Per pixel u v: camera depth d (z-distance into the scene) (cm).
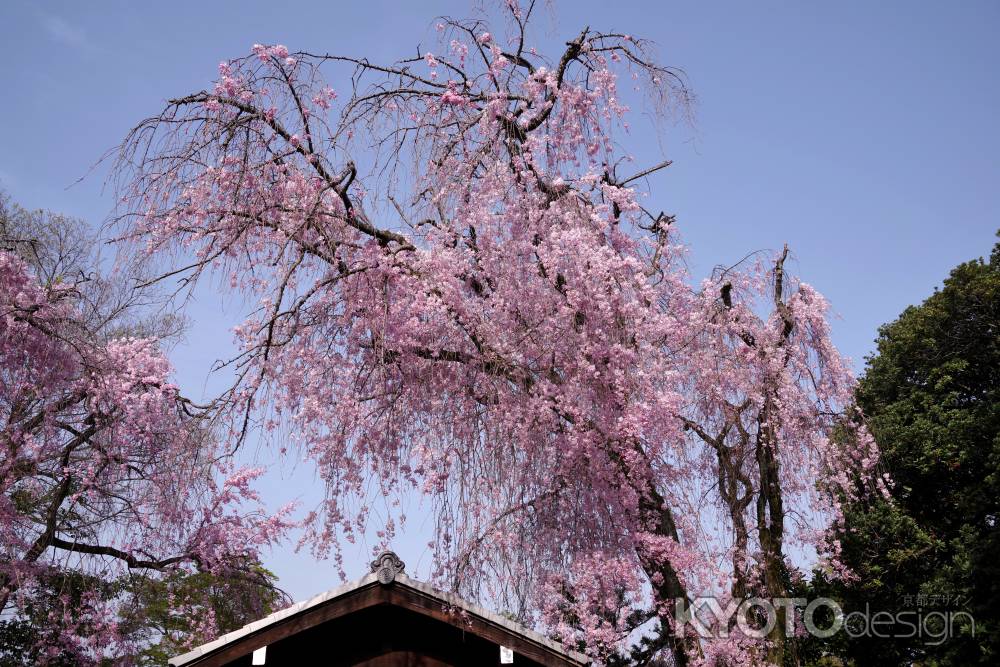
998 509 1997
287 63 900
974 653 1870
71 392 1360
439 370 991
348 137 921
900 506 2189
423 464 956
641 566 1072
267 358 927
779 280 1276
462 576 925
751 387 1188
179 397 1324
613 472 1023
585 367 985
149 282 914
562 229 1020
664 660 1179
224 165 900
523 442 966
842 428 1335
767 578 1228
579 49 1077
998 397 2211
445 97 955
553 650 775
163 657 1772
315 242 947
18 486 1407
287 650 787
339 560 968
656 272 1157
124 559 1414
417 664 793
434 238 975
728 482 1241
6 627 1495
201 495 1282
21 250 1380
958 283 2486
